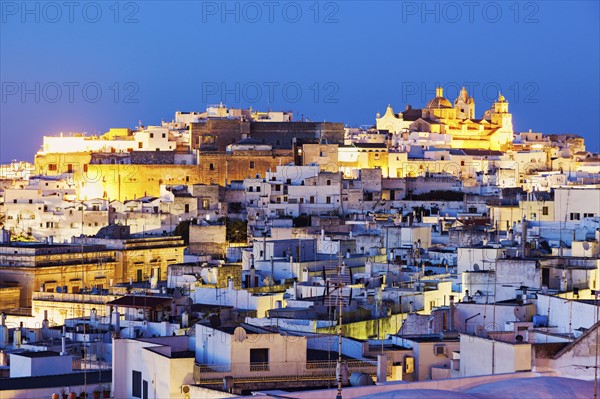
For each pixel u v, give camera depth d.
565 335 120.81
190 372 110.00
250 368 113.12
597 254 194.00
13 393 114.50
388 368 120.25
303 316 168.62
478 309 153.25
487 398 91.88
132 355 114.25
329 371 114.75
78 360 140.75
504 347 109.06
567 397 92.44
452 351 128.88
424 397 90.31
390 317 171.88
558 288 171.25
